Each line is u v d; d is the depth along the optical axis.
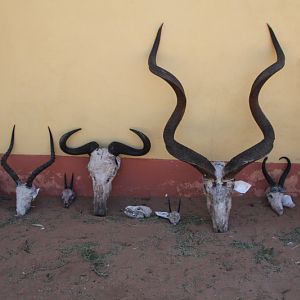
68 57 2.59
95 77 2.61
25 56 2.61
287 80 2.58
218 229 2.31
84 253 2.11
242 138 2.63
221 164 2.40
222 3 2.50
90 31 2.56
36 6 2.55
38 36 2.59
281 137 2.64
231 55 2.54
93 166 2.51
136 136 2.65
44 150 2.71
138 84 2.59
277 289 1.89
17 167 2.73
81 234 2.29
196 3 2.50
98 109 2.64
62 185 2.72
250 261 2.07
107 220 2.45
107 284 1.91
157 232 2.32
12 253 2.13
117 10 2.53
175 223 2.40
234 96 2.59
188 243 2.22
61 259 2.07
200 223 2.43
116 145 2.57
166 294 1.86
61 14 2.55
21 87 2.65
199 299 1.83
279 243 2.23
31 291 1.88
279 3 2.49
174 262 2.06
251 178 2.67
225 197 2.31
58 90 2.64
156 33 2.53
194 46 2.54
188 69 2.56
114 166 2.54
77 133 2.67
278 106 2.61
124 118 2.64
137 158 2.67
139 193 2.71
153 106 2.61
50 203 2.65
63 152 2.69
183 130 2.63
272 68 2.37
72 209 2.58
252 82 2.57
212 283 1.93
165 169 2.67
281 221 2.45
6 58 2.62
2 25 2.59
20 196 2.52
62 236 2.27
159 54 2.55
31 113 2.67
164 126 2.62
